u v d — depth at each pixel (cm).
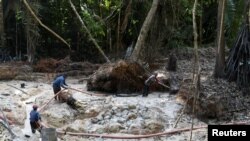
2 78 2381
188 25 3122
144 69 2158
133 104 1806
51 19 3164
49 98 1936
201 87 1859
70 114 1764
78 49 3102
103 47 3011
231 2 2244
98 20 2770
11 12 3002
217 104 1748
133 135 1608
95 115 1752
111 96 2016
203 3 3131
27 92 2084
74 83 2370
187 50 3069
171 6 2389
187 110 1772
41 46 3138
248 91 1914
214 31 3384
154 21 2419
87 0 2897
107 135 1597
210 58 2916
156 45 2525
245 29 1983
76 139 1563
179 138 1573
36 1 2766
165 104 1845
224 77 2041
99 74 2109
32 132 1583
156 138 1589
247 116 1769
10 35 3070
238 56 1994
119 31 2705
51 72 2617
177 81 2169
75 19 3031
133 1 2577
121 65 2072
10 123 1664
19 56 2997
